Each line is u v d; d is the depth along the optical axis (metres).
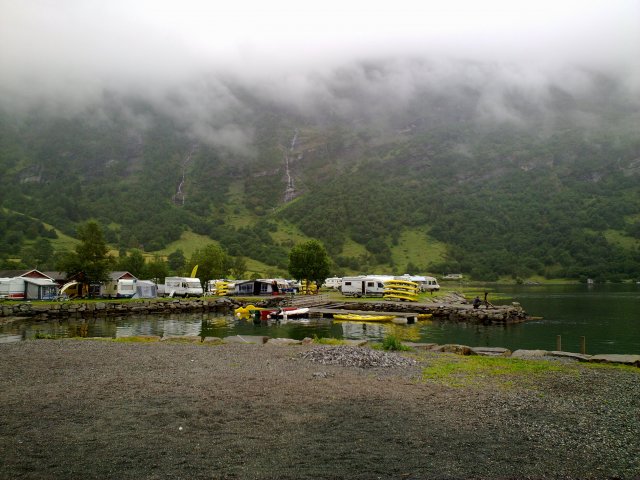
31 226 182.25
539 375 17.38
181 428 11.10
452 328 46.88
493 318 52.62
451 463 9.12
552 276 197.38
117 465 8.88
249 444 10.08
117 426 11.23
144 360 20.55
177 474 8.48
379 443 10.20
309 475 8.49
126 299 72.44
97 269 74.25
